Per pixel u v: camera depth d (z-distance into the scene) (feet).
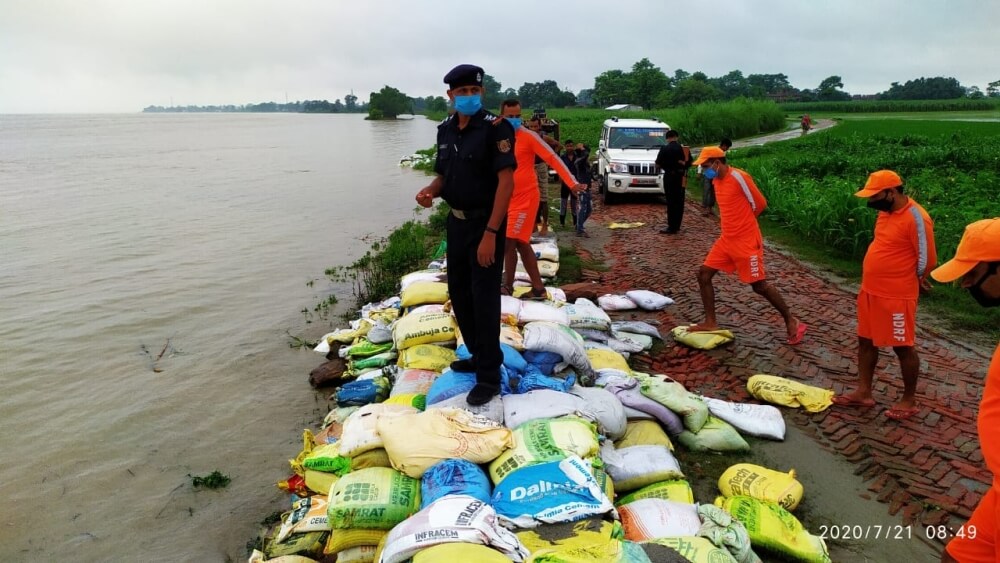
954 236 32.81
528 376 14.19
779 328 22.26
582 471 10.45
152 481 15.80
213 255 39.88
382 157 123.24
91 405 19.76
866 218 31.55
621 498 12.57
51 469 16.35
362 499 10.71
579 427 11.79
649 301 24.66
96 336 25.68
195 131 291.17
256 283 33.22
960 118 183.01
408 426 11.54
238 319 27.63
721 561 9.46
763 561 10.93
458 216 12.61
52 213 56.90
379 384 17.31
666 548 9.37
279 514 14.44
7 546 13.55
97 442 17.62
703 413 15.16
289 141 190.08
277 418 18.85
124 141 201.77
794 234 37.76
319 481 13.19
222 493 15.29
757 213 19.75
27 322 27.35
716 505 12.09
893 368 18.79
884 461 14.17
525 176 21.15
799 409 16.63
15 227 50.01
